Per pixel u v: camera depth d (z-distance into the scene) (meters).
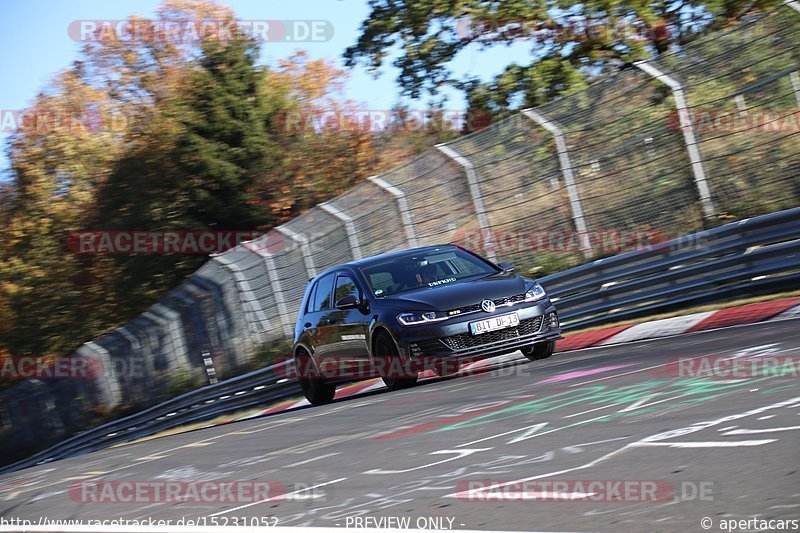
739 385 11.77
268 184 63.34
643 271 25.83
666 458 8.61
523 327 20.44
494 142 30.42
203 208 62.88
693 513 6.73
